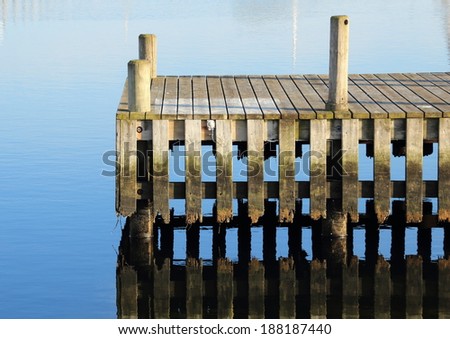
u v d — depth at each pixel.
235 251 21.62
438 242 21.98
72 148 28.95
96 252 21.39
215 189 20.34
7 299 18.97
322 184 20.28
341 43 20.06
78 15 64.94
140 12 66.50
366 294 19.42
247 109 20.56
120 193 20.30
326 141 20.39
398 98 21.72
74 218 23.36
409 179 20.27
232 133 20.16
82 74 40.09
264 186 20.38
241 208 24.31
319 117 20.03
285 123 20.05
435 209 23.94
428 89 22.89
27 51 46.88
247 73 39.16
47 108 33.91
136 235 21.44
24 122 31.91
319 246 21.73
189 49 46.00
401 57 42.72
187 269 20.67
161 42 48.88
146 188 20.44
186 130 20.00
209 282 20.03
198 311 18.66
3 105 34.41
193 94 22.56
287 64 41.69
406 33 51.16
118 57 44.62
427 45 46.38
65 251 21.41
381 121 20.05
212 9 68.19
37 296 19.12
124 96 22.03
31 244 21.72
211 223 23.42
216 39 50.00
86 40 50.97
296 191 20.42
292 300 19.17
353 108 20.55
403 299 19.17
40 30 55.84
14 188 25.38
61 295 19.20
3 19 62.22
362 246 21.75
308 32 53.12
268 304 19.00
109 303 18.91
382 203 20.36
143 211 21.30
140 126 20.09
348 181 20.28
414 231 22.64
